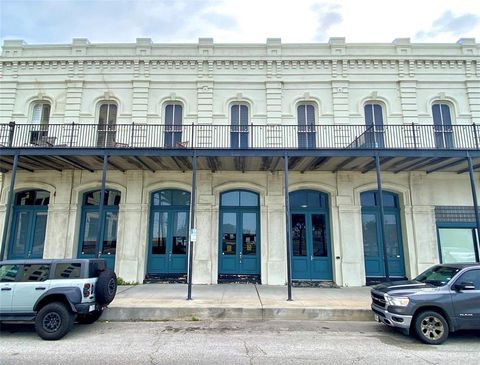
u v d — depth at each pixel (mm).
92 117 12664
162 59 12938
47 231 11719
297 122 12727
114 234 12164
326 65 12938
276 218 11781
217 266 11594
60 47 13148
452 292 5844
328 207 12320
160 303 7910
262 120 12578
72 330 6508
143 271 11539
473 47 12945
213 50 13094
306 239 12047
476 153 9758
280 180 12070
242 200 12414
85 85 12914
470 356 4988
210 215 11789
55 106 12773
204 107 12617
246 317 7484
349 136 12391
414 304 5762
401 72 12805
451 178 12055
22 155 9914
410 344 5621
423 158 10031
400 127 12414
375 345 5559
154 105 12750
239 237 12102
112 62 13000
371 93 12727
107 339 5855
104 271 6758
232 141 12523
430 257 11406
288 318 7465
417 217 11695
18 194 12461
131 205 11844
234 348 5352
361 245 11602
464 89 12781
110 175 12172
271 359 4836
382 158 10109
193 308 7508
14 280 6121
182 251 12062
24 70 13055
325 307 7637
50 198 11992
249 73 12914
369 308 7582
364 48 13086
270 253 11477
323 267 11852
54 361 4699
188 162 10977
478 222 9219
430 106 12641
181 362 4695
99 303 6426
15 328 6656
